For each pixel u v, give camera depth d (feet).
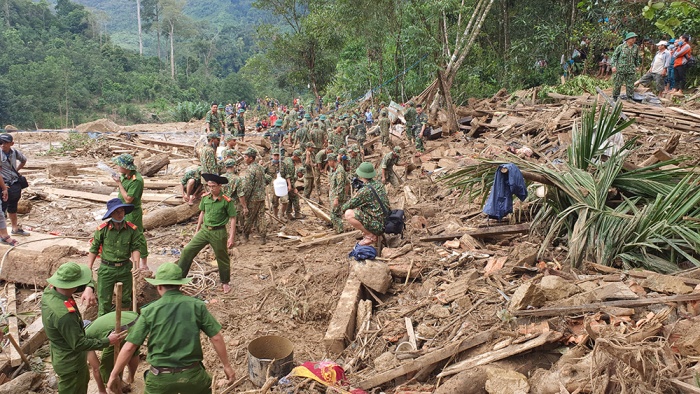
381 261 25.48
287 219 38.42
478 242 26.96
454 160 45.83
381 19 65.26
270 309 24.44
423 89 75.97
